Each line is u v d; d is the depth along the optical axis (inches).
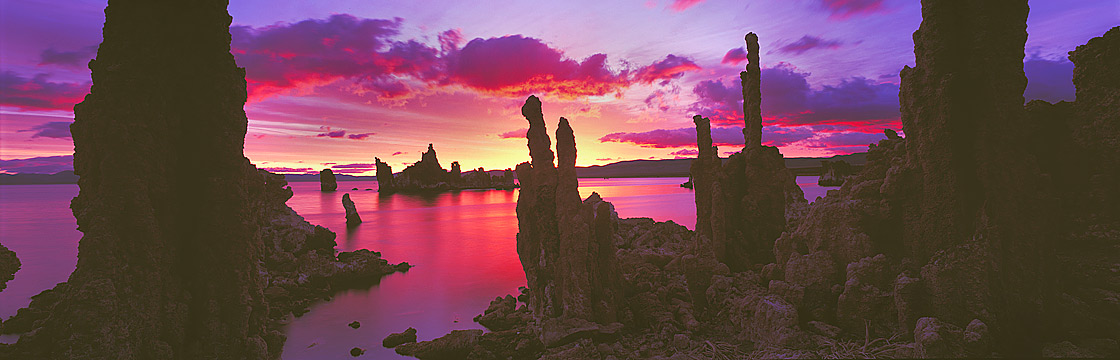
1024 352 725.9
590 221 1118.4
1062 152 818.8
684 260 1166.3
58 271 2090.3
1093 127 785.6
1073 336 735.7
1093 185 775.7
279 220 1902.1
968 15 810.2
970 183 821.9
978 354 702.5
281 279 1614.2
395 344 1151.6
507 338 1077.1
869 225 950.4
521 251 1214.3
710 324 1059.9
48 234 3457.2
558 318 1043.9
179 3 705.6
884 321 856.3
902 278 831.7
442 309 1461.6
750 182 1418.6
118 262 655.8
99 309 625.9
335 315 1403.8
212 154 727.7
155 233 677.9
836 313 912.3
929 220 853.2
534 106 1182.3
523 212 1195.3
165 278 695.1
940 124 825.5
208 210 722.8
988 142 794.2
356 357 1081.4
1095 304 735.7
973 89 816.3
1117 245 739.4
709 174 1460.4
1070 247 784.3
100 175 678.5
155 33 686.5
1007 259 773.3
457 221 4510.3
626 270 1444.4
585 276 1055.6
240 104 762.2
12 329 1162.6
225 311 735.7
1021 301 762.2
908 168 893.2
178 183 718.5
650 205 5910.4
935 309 801.6
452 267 2119.8
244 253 748.0
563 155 1114.7
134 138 665.6
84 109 697.0
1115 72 780.0
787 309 875.4
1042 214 779.4
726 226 1412.4
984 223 786.8
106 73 662.5
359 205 7253.9
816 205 1044.5
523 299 1521.9
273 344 846.5
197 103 719.7
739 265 1382.9
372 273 1943.9
